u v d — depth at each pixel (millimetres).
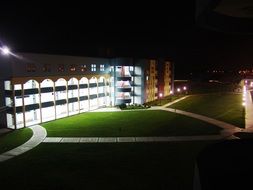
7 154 32406
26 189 23453
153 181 24672
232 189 6535
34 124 46688
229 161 7703
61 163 29312
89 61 58375
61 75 51344
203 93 95750
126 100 65688
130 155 31672
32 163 29453
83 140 37844
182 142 36625
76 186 23844
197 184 7578
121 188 23375
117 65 64375
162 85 81625
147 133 41375
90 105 61000
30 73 44812
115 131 42500
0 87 43594
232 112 57938
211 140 37406
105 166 28344
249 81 112312
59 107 54406
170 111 60000
